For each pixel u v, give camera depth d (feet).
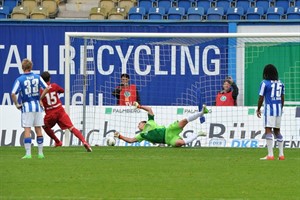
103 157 145.48
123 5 241.76
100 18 229.25
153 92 193.67
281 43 191.52
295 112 181.06
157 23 193.36
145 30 193.36
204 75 192.75
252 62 192.03
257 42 191.31
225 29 193.26
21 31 195.52
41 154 143.43
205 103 193.16
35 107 141.08
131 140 173.58
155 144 180.86
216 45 192.34
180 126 172.04
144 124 172.55
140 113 185.57
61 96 195.00
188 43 192.24
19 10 230.89
